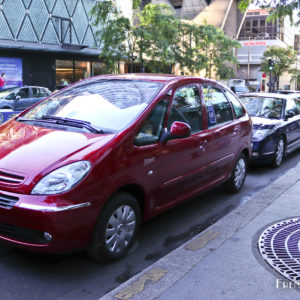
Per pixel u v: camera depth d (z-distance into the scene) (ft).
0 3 68.44
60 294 9.82
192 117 14.79
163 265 10.76
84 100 14.06
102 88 14.58
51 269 11.05
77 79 86.28
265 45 246.27
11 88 53.62
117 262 11.63
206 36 81.46
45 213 9.66
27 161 10.66
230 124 17.37
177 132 12.60
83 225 10.18
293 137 27.91
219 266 10.77
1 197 10.21
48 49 74.02
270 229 13.46
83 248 10.47
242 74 252.62
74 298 9.66
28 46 71.26
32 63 76.13
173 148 13.19
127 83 14.46
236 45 100.58
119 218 11.26
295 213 15.11
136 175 11.62
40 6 75.51
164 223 15.07
